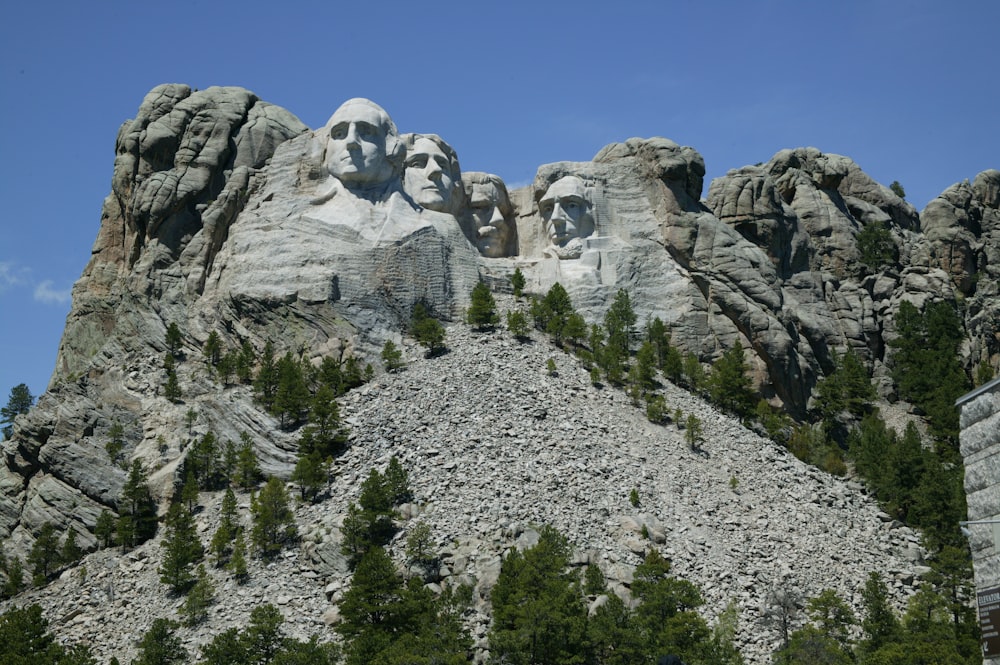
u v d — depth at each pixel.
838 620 155.25
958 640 150.38
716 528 174.38
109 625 163.62
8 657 152.62
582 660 144.25
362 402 193.25
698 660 143.12
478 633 150.12
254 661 146.00
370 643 143.88
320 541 165.88
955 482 184.12
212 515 179.12
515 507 169.12
